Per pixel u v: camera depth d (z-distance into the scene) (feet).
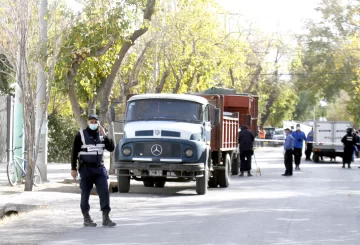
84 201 83.71
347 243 73.36
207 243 71.41
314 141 298.35
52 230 80.59
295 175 196.85
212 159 149.69
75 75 151.12
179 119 131.13
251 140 191.42
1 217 99.35
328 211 103.45
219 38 279.69
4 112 207.51
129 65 208.95
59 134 234.99
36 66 132.16
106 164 237.86
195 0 257.34
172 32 250.37
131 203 112.68
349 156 240.73
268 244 71.36
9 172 136.05
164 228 82.69
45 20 133.28
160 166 126.21
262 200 119.24
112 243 71.26
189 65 255.09
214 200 118.93
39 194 114.73
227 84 365.40
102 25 145.89
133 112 133.08
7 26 127.65
